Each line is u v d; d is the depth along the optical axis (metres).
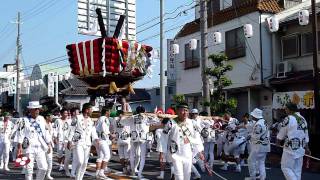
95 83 16.78
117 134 12.70
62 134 13.52
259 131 10.77
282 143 10.82
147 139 11.86
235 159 13.55
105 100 17.73
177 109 8.07
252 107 22.75
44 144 9.66
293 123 8.95
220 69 18.11
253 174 11.02
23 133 9.42
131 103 40.53
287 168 8.98
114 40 15.94
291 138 8.94
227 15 24.30
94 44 15.92
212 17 25.25
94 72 16.09
